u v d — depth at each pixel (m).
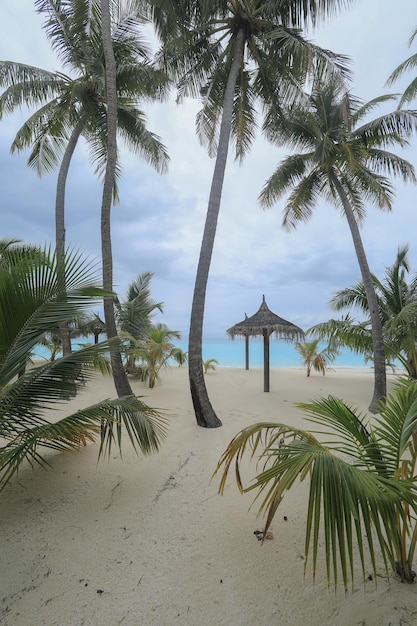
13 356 2.87
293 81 6.79
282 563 2.18
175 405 6.86
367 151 7.89
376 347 7.34
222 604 1.85
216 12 6.48
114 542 2.38
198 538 2.43
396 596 1.85
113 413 3.06
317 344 12.73
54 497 3.00
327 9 5.96
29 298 2.85
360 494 1.33
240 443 1.88
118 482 3.31
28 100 8.32
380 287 8.78
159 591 1.94
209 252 5.61
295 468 1.45
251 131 8.36
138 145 9.58
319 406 2.50
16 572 2.07
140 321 11.82
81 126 8.56
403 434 1.91
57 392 3.04
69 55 7.67
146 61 8.02
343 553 1.24
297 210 10.37
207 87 7.52
